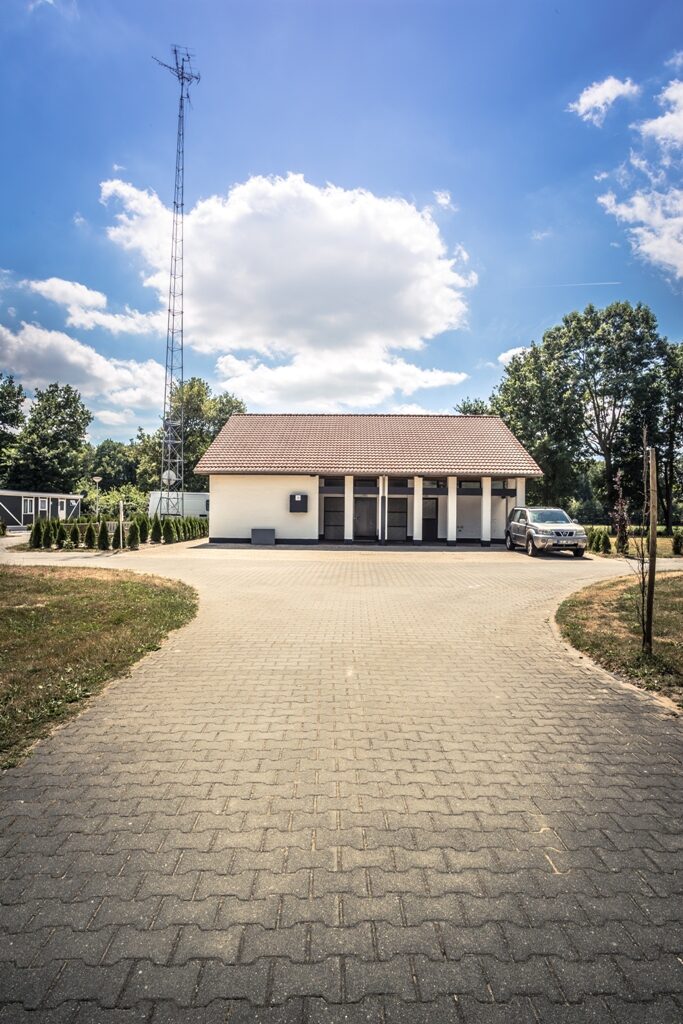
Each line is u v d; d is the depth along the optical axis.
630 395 40.31
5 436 58.91
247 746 4.10
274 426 27.59
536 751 4.05
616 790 3.52
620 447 42.34
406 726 4.48
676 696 5.16
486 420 28.22
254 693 5.22
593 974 2.14
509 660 6.32
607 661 6.16
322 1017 1.95
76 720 4.58
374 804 3.33
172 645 6.92
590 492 64.06
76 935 2.31
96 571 12.95
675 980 2.11
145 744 4.13
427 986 2.08
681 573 12.90
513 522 22.45
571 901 2.53
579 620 8.09
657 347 41.19
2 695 5.03
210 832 3.04
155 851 2.87
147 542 25.28
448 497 24.27
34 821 3.13
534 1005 2.00
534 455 39.84
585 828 3.10
